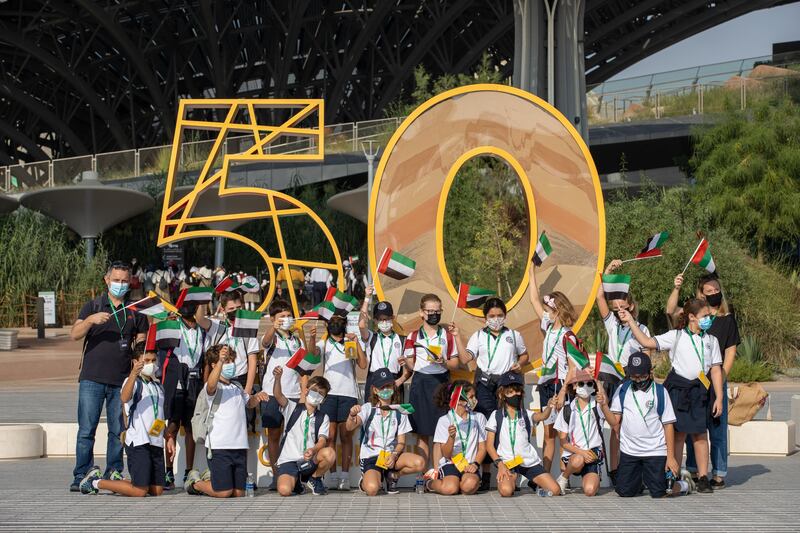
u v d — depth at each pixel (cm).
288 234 4847
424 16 7688
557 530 675
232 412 869
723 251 2412
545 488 870
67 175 4947
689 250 2395
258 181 5019
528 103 1088
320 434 881
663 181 5906
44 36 7544
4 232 3678
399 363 935
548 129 1084
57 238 3925
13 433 1169
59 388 2050
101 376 877
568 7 3775
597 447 874
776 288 2523
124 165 4988
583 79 3816
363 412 891
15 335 2881
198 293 911
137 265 4119
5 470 1065
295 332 969
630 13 7612
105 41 7450
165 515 752
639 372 838
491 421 879
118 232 4653
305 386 889
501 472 875
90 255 4003
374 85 7906
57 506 799
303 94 7756
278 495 885
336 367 923
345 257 4881
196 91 7688
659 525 696
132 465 858
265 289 4347
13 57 7644
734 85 4950
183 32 7269
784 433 1182
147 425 859
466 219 3325
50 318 3172
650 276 2409
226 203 4384
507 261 3303
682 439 911
